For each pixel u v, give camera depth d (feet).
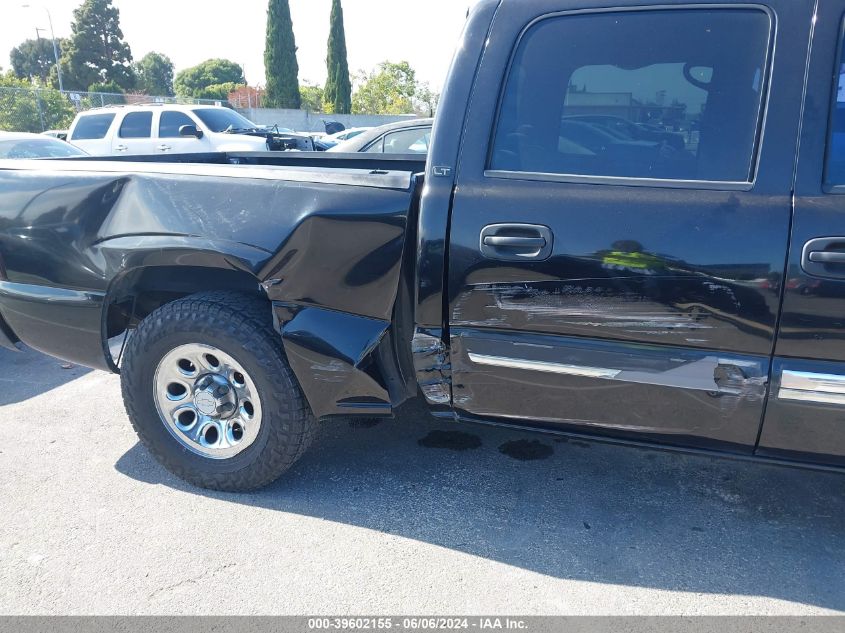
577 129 7.35
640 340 7.16
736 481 9.76
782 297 6.63
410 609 7.29
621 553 8.21
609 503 9.25
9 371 14.30
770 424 7.04
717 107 6.92
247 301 8.89
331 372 8.32
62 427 11.59
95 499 9.38
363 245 7.91
